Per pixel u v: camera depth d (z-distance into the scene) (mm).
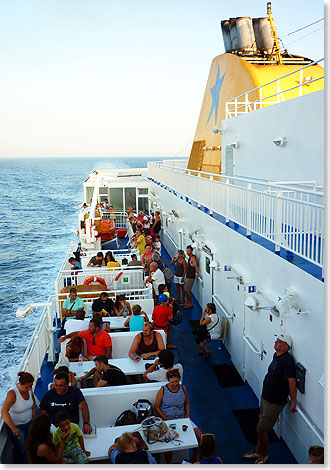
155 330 7980
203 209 11500
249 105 11750
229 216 8945
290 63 13305
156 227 18359
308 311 5004
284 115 8406
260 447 5656
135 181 26984
